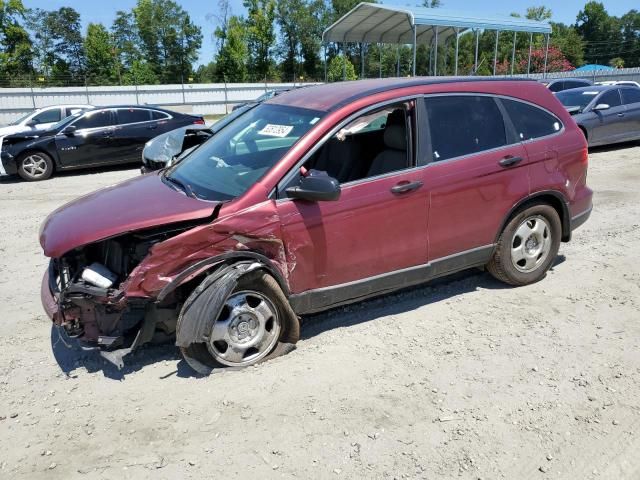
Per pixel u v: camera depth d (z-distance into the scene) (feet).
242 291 11.78
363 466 9.19
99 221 11.44
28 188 35.60
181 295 11.72
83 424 10.41
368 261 13.08
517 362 12.25
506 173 14.69
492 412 10.53
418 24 55.52
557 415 10.43
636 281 16.62
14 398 11.29
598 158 39.27
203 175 13.29
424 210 13.53
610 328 13.74
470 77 15.07
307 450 9.57
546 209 15.76
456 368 12.03
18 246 21.91
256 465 9.25
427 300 15.55
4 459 9.51
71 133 39.70
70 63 236.22
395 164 13.55
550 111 15.94
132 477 9.05
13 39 215.92
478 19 59.77
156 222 11.16
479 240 14.73
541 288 16.20
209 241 11.24
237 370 12.05
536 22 65.36
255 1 214.69
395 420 10.32
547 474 9.00
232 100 144.05
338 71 176.55
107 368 12.35
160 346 13.24
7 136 38.22
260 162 12.46
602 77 117.19
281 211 11.80
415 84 13.84
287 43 236.84
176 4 238.68
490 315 14.52
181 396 11.19
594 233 21.66
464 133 14.28
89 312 11.23
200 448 9.69
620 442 9.69
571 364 12.14
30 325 14.73
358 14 59.82
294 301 12.46
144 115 42.70
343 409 10.66
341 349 12.92
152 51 241.96
